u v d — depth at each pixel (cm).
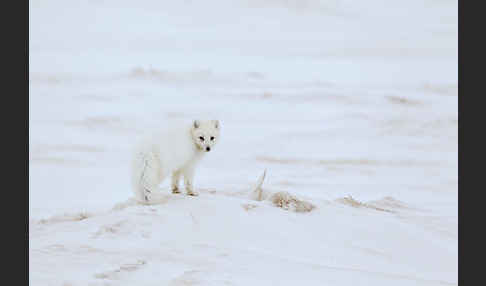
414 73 10088
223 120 4775
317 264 760
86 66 9994
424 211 1323
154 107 5412
